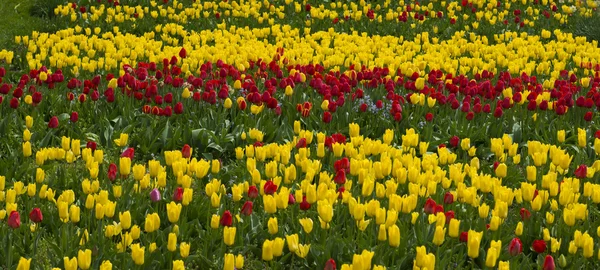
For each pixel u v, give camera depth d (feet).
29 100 35.40
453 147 33.37
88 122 36.86
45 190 24.62
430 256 19.48
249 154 28.78
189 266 22.93
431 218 22.91
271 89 38.27
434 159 27.45
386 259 22.15
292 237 21.03
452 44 58.80
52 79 38.70
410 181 25.59
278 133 35.68
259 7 68.69
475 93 38.78
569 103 37.35
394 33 66.39
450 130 36.70
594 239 23.93
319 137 30.55
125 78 37.99
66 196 23.63
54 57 45.96
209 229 24.18
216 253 23.15
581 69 53.52
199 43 58.70
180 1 69.82
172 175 29.12
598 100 37.45
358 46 58.49
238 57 49.29
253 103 36.24
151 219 21.72
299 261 23.15
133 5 68.33
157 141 34.42
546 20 70.95
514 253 21.13
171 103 38.27
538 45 59.88
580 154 32.96
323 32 61.46
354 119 37.50
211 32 62.34
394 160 26.48
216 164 27.17
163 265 22.02
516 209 26.32
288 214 24.95
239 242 23.54
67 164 31.45
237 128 35.50
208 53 48.34
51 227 24.41
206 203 26.17
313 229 23.90
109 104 38.01
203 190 28.86
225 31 58.34
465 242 22.44
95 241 22.40
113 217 24.71
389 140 30.53
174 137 34.06
